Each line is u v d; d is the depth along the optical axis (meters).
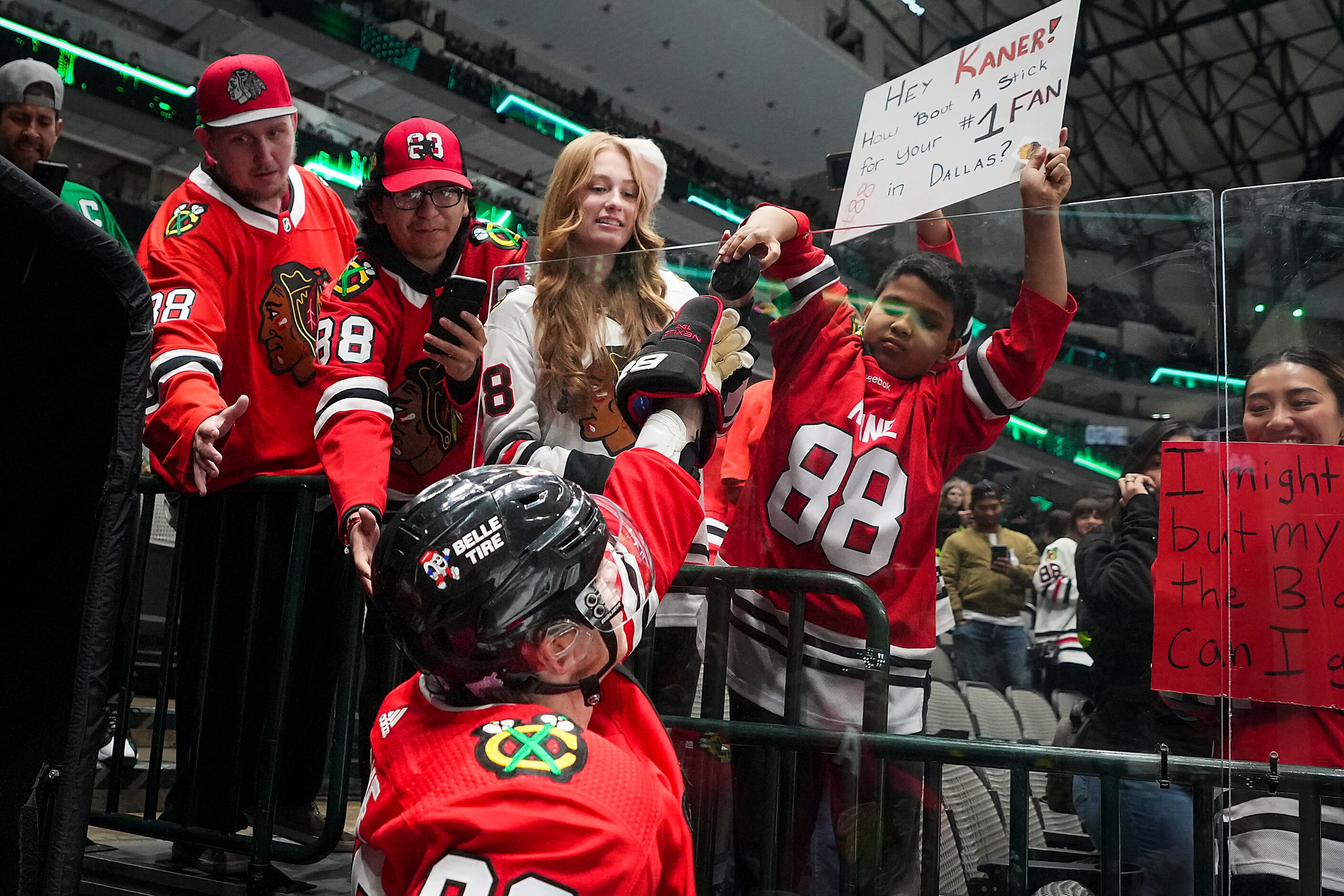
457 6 11.68
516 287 1.53
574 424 1.39
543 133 12.94
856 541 1.26
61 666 1.26
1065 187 1.49
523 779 0.79
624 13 11.48
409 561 0.87
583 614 0.90
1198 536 1.13
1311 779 1.13
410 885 0.81
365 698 2.13
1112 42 12.26
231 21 11.04
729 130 13.60
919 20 12.23
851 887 1.21
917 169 1.66
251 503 2.23
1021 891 1.13
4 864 1.24
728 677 1.32
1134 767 1.12
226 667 2.21
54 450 1.30
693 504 1.08
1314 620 1.16
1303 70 12.00
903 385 1.27
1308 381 1.19
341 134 12.18
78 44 10.51
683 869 0.89
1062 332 1.20
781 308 1.33
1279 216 1.21
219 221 2.27
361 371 1.91
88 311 1.30
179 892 2.11
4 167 1.15
